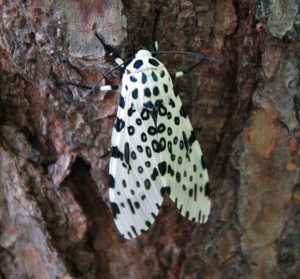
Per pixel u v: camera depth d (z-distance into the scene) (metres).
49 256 0.19
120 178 0.18
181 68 0.19
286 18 0.18
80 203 0.19
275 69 0.18
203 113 0.19
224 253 0.19
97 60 0.18
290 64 0.18
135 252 0.20
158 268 0.20
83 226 0.19
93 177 0.19
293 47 0.18
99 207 0.19
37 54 0.18
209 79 0.19
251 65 0.18
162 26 0.18
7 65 0.19
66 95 0.18
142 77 0.18
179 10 0.18
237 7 0.18
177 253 0.19
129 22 0.18
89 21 0.18
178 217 0.19
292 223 0.19
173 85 0.19
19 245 0.20
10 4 0.18
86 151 0.19
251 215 0.19
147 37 0.18
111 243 0.20
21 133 0.19
